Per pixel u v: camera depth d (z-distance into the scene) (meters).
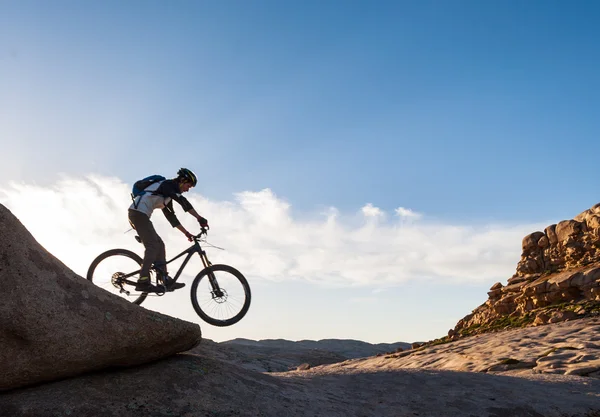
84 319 5.06
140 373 5.72
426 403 6.83
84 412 4.83
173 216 7.78
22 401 4.84
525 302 23.84
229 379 6.16
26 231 5.08
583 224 24.19
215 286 7.80
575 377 8.98
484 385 7.69
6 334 4.63
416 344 27.78
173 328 5.73
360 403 6.68
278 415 5.63
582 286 21.22
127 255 7.68
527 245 27.05
